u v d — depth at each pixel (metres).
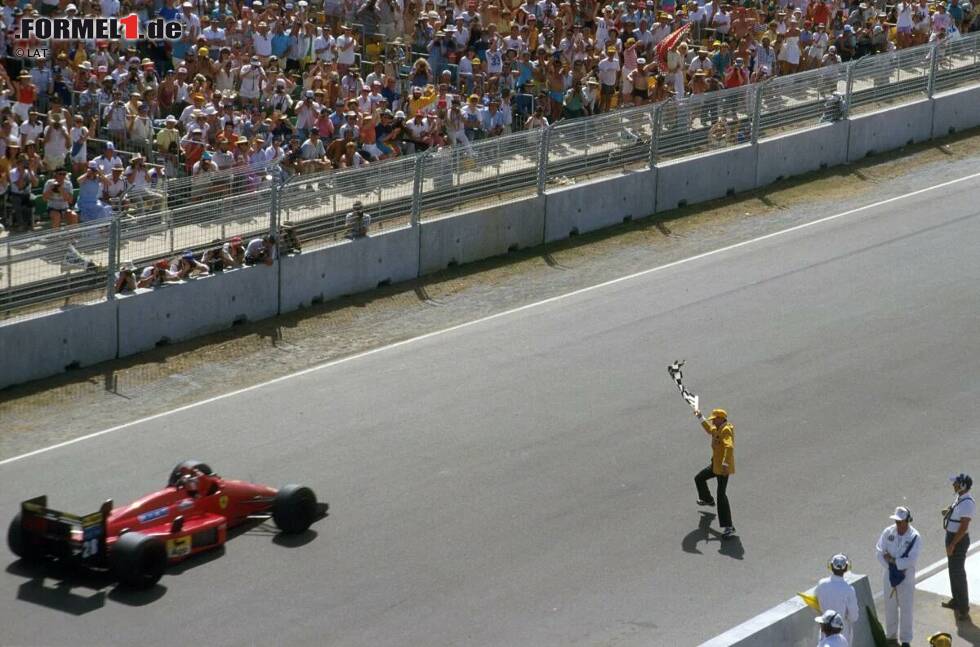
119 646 45.75
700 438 63.84
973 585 51.94
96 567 49.97
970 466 61.09
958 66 116.38
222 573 51.03
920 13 124.19
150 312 75.00
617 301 82.31
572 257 90.81
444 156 87.81
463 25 106.25
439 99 95.62
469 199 89.62
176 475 53.53
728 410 66.75
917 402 67.69
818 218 97.19
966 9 131.88
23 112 87.38
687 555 53.28
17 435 64.00
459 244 89.00
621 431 64.44
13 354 69.69
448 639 46.88
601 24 112.38
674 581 51.28
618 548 53.69
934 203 99.38
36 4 97.56
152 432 64.38
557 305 82.06
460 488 58.50
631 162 97.56
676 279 85.94
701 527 55.59
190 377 71.62
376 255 85.00
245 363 73.75
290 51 102.38
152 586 49.72
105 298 73.56
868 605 46.78
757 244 92.25
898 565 47.00
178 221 76.75
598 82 105.56
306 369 72.88
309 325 79.44
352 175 83.81
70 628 46.72
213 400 68.50
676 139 99.44
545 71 105.06
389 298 83.88
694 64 110.19
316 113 91.75
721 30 118.69
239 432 64.31
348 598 49.44
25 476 59.38
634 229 95.94
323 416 66.25
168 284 76.12
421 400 68.06
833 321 78.25
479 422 65.38
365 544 53.59
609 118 95.75
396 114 94.56
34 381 70.69
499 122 99.31
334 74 96.94
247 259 79.44
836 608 44.84
